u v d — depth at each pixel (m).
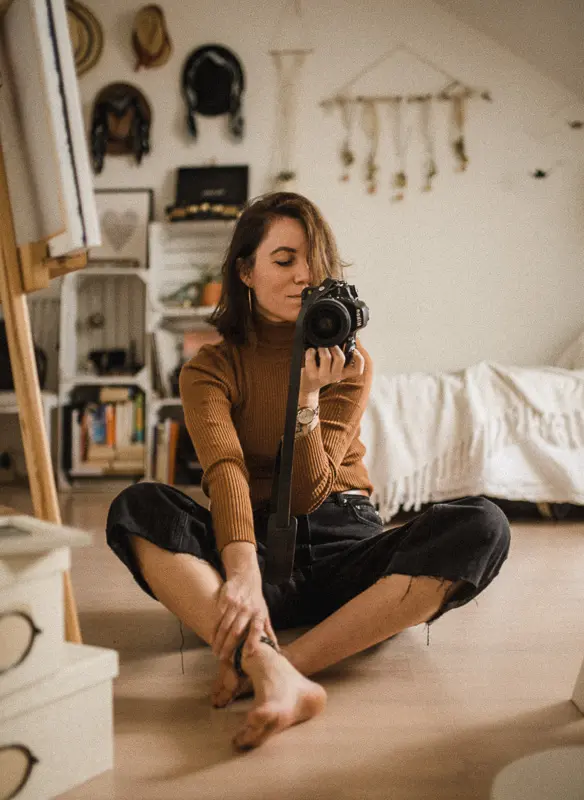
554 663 1.17
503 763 0.83
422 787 0.78
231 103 3.82
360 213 3.80
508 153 3.74
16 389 0.98
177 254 3.87
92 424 3.52
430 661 1.19
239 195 3.80
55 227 0.88
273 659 0.92
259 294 1.28
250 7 3.83
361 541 1.25
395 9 3.79
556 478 2.64
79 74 3.88
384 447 2.65
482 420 2.66
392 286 3.80
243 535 1.05
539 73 3.71
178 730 0.93
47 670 0.75
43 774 0.75
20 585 0.72
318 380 1.11
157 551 1.09
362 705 1.00
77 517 2.69
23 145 0.93
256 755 0.86
